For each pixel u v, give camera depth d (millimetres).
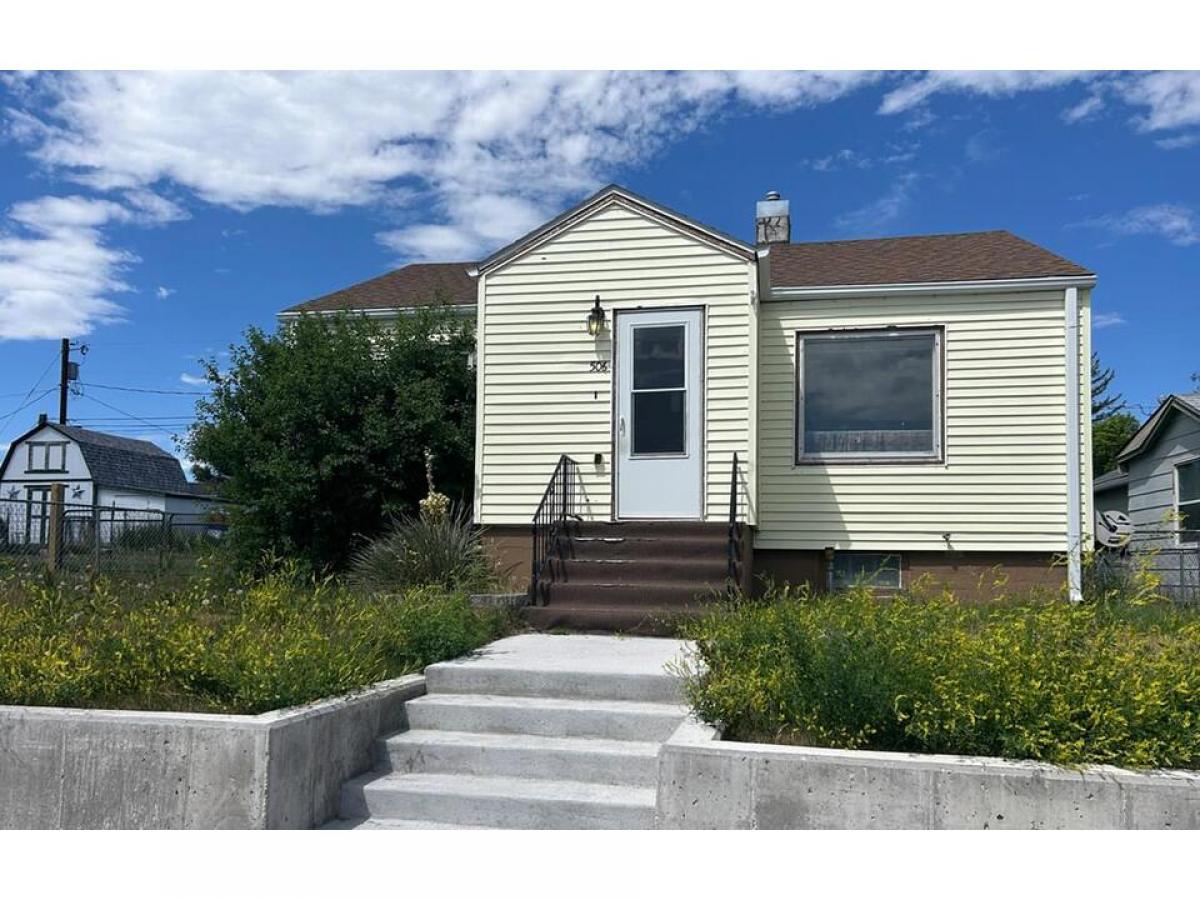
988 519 10180
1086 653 4766
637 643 7586
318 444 11336
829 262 12086
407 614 7000
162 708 5230
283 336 12320
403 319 12133
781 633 5211
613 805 4852
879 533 10438
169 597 7652
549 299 10445
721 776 4363
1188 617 6484
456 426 11648
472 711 5809
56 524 11133
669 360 10117
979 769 4152
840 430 10680
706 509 9836
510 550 10328
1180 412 14469
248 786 4578
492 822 4965
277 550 11398
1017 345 10266
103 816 4727
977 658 4641
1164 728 4328
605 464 10141
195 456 11898
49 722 4844
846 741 4586
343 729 5227
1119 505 18234
